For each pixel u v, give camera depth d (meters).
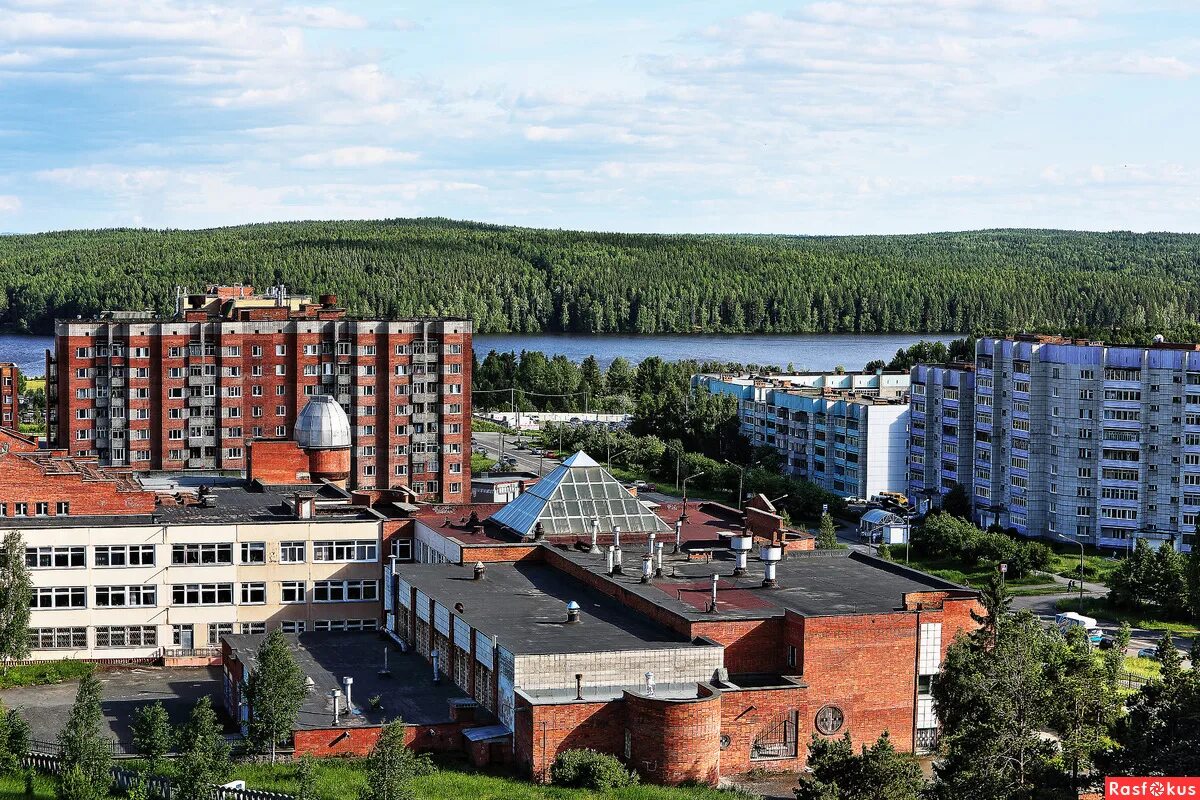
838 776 86.62
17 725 103.50
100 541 139.62
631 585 120.50
